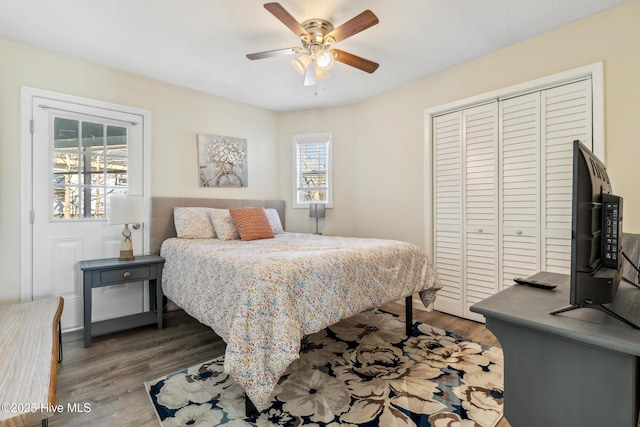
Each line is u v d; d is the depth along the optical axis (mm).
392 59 2836
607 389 876
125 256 2707
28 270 2496
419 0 1996
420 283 2543
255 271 1680
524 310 1080
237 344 1505
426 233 3291
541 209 2508
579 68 2264
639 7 2031
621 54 2100
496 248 2787
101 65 2842
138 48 2559
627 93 2082
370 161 3828
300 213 4219
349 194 4039
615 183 2129
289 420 1533
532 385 1021
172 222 3205
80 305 2734
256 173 4020
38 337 1571
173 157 3305
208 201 3508
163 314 3043
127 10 2057
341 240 2877
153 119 3166
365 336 2586
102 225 2865
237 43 2492
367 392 1772
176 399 1698
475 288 2943
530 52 2506
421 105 3293
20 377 1196
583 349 916
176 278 2568
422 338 2543
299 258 1880
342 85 3424
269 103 3955
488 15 2178
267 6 1757
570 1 2041
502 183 2740
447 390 1790
